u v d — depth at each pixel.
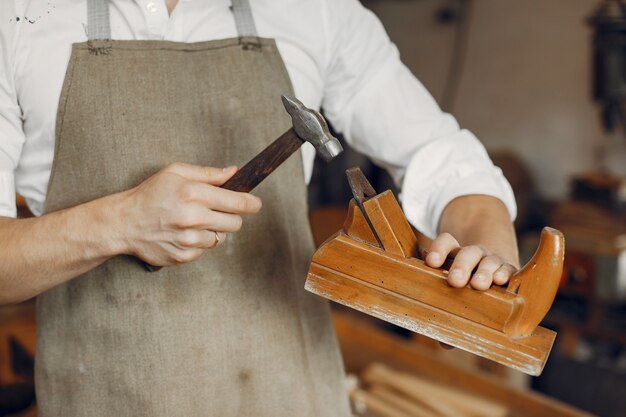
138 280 1.09
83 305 1.10
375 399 1.94
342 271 0.94
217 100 1.11
